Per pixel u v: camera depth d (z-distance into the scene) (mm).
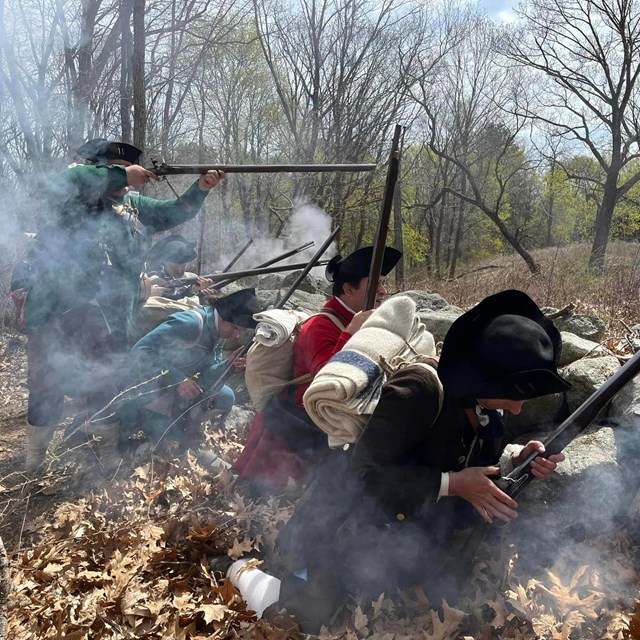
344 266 2711
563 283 9188
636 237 26766
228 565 2703
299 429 2828
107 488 3410
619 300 7578
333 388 2014
